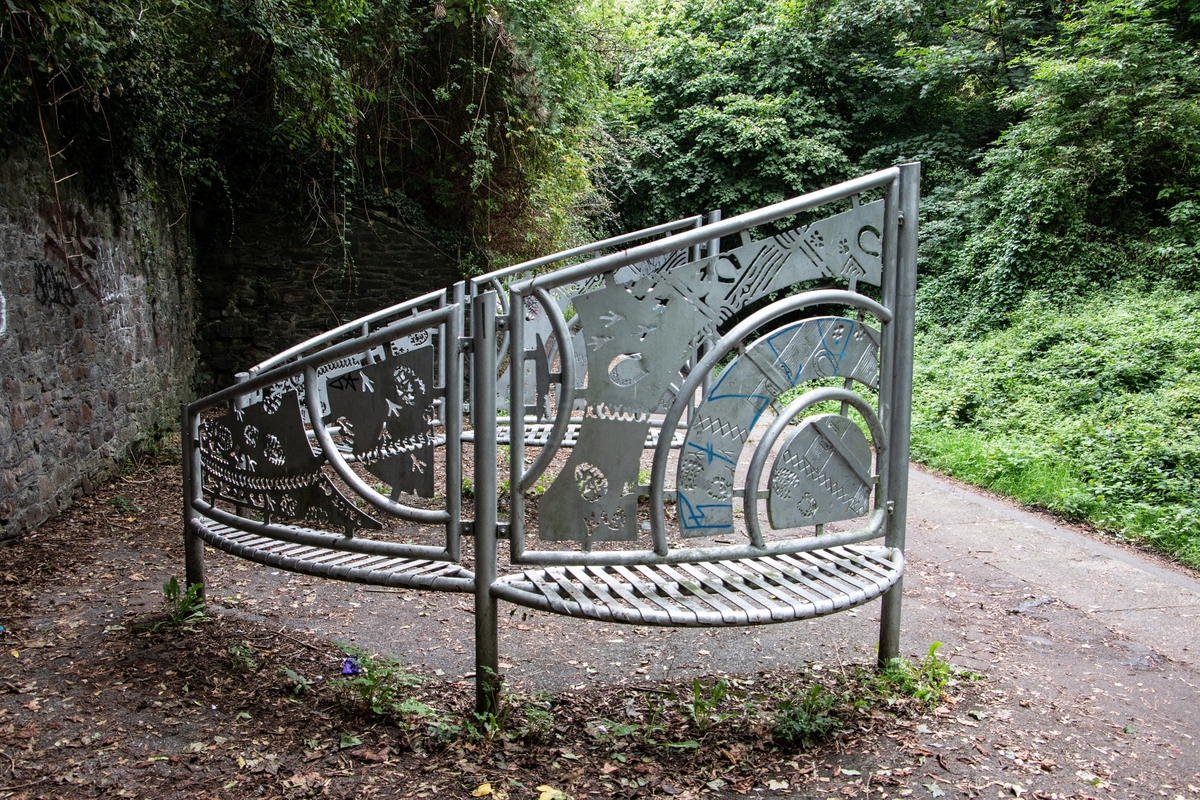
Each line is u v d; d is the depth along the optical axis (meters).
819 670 2.92
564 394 2.34
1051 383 8.25
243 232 9.25
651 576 2.58
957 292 12.47
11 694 2.56
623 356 2.38
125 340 6.30
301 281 9.47
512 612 3.45
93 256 5.64
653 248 2.36
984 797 2.15
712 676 2.86
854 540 2.74
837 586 2.53
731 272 2.47
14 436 4.35
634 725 2.44
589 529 2.42
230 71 7.86
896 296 2.70
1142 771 2.33
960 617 3.62
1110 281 10.87
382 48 9.32
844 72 16.59
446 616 3.43
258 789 2.08
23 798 2.01
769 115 15.97
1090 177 11.27
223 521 3.02
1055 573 4.32
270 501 2.88
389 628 3.27
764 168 15.91
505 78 9.90
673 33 18.53
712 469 2.50
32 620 3.21
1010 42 15.34
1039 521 5.45
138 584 3.68
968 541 4.93
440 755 2.25
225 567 3.98
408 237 9.88
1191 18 12.03
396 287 9.87
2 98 4.27
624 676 2.85
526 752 2.28
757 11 18.09
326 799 2.04
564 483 2.39
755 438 7.81
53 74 4.79
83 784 2.08
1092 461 6.27
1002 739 2.47
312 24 6.84
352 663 2.78
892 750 2.36
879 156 15.78
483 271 10.62
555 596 2.32
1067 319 9.86
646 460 6.48
